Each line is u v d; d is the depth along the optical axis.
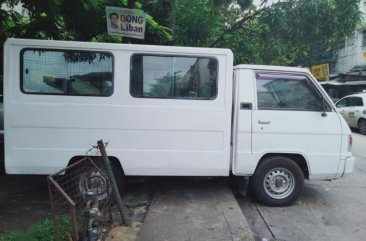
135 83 5.00
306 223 4.88
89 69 4.94
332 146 5.27
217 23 8.15
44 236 3.84
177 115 5.04
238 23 8.46
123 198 5.51
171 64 5.04
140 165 5.05
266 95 5.21
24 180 6.27
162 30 7.73
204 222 4.55
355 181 7.06
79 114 4.92
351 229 4.73
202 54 5.04
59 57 4.91
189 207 5.04
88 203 3.74
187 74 5.06
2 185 6.00
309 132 5.22
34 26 6.74
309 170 5.27
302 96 5.29
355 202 5.79
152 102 5.01
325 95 5.27
